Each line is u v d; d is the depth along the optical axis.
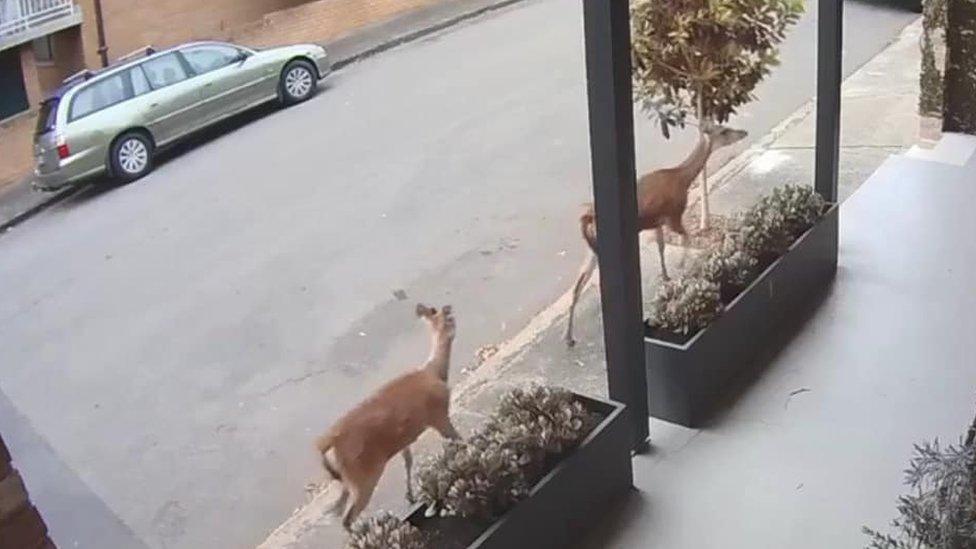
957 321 4.11
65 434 2.69
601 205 3.26
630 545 3.21
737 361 3.89
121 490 2.68
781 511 3.29
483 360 3.60
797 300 4.25
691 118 4.33
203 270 3.07
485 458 3.00
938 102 5.40
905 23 7.55
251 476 2.82
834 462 3.47
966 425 3.57
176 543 2.67
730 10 4.08
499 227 3.84
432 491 2.96
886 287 4.36
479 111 4.05
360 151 3.78
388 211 3.72
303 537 2.77
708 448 3.57
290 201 3.43
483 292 3.72
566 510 3.16
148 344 2.91
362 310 3.35
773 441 3.58
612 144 3.16
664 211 4.08
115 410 2.77
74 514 2.61
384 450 2.86
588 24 3.08
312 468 2.84
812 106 5.56
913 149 5.46
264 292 3.26
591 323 3.78
